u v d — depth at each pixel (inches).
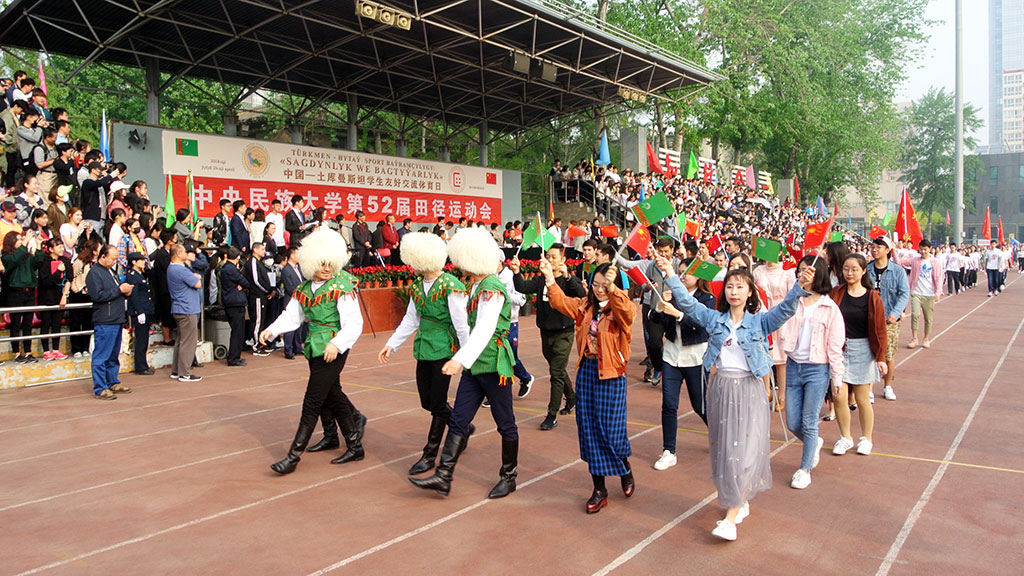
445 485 187.2
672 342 216.2
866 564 148.3
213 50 617.0
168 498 191.8
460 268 189.9
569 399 285.4
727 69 1238.3
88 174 435.5
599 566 148.4
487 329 182.4
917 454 227.0
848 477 205.2
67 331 391.2
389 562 151.3
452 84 807.7
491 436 254.8
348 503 187.6
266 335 219.6
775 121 1334.9
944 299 868.0
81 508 184.5
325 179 744.3
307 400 214.8
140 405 305.9
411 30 634.2
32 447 241.0
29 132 428.1
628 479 188.2
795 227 1225.4
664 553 154.7
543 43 690.2
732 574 144.3
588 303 185.0
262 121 948.6
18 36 593.6
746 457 158.9
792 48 1331.2
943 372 371.9
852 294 227.8
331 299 214.7
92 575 146.3
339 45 672.4
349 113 834.2
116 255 320.5
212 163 653.9
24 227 379.9
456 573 145.8
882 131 1616.6
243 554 155.9
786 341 205.6
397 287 572.1
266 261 466.0
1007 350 446.6
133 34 607.8
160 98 686.5
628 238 186.1
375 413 291.6
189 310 358.3
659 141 1131.3
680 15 1111.6
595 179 932.0
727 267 273.7
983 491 191.5
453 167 877.2
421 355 208.7
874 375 225.5
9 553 157.3
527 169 1314.0
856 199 2819.9
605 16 1071.0
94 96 1144.8
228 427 269.0
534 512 180.1
